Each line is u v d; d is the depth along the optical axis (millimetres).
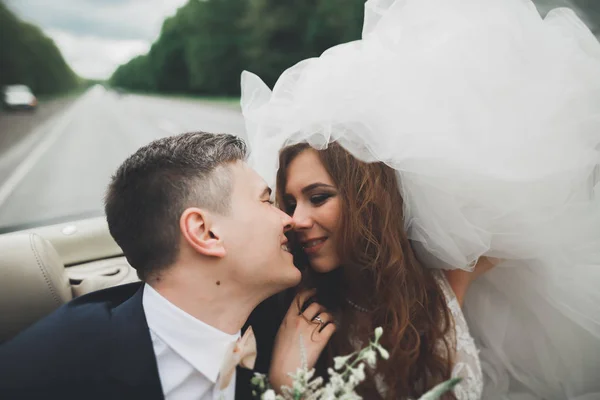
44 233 1750
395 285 1275
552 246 1395
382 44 1405
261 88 1534
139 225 1113
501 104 1311
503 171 1257
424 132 1229
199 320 1111
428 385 1265
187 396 1091
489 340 1576
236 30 41875
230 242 1101
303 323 1278
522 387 1592
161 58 61781
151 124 18281
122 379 1032
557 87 1350
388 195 1282
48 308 1338
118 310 1132
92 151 11562
